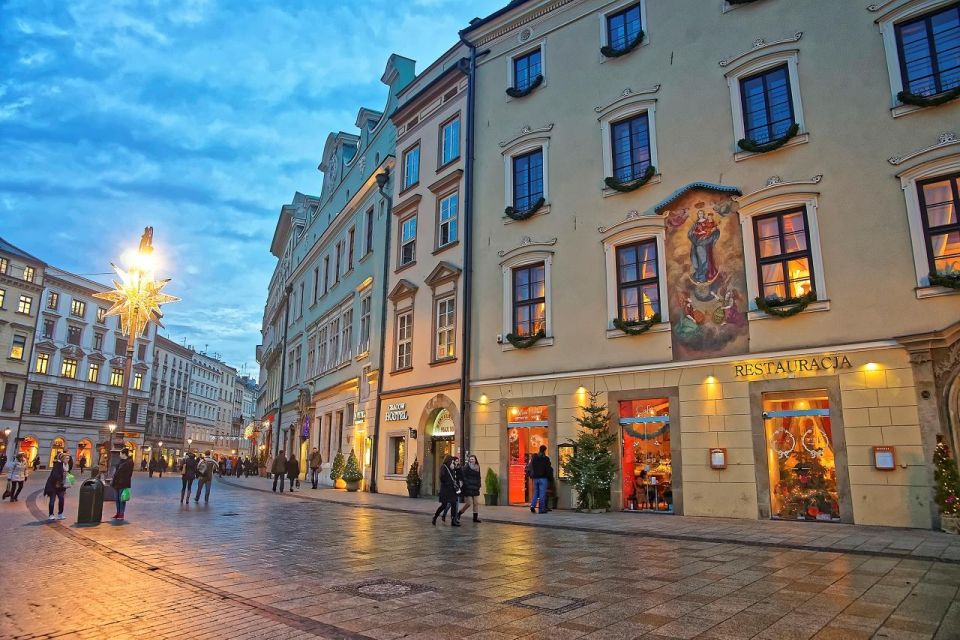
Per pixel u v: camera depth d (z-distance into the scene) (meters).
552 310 19.14
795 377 14.40
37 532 12.88
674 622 5.90
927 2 13.95
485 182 22.08
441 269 23.14
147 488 30.11
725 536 11.50
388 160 28.69
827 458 13.89
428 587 7.51
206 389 106.62
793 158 15.27
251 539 11.82
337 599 6.94
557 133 20.11
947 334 12.53
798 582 7.61
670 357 16.42
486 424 20.19
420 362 23.84
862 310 13.84
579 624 5.87
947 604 6.47
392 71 30.62
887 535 11.48
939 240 13.29
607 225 18.31
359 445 28.09
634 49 18.64
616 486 16.73
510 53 22.19
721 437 15.23
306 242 47.34
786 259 15.05
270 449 51.97
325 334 37.44
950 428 12.42
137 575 8.37
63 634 5.68
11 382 59.69
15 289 60.69
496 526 14.02
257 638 5.53
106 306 71.25
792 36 15.70
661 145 17.56
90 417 68.06
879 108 14.33
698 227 16.45
